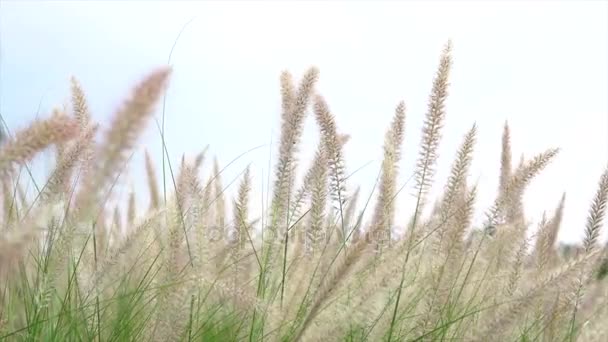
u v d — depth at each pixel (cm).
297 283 120
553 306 120
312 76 129
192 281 112
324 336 108
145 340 117
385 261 117
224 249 128
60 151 107
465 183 121
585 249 118
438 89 123
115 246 117
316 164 126
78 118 113
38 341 110
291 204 131
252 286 125
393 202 124
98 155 89
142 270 124
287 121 129
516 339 123
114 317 118
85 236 112
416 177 123
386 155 126
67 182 105
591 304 124
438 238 120
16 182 104
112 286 120
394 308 116
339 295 110
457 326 119
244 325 118
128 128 87
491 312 113
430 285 116
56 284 113
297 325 111
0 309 103
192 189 125
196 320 113
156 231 123
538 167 129
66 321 113
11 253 75
